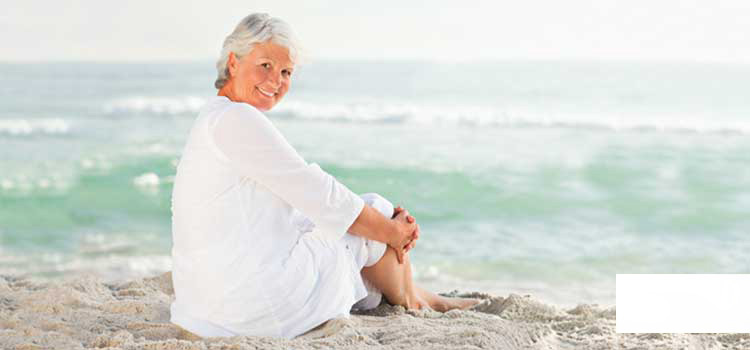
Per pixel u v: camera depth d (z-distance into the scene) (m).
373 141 13.77
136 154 12.43
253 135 2.73
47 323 3.12
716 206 9.05
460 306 3.69
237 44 2.79
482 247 7.12
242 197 2.77
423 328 2.95
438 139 14.04
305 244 2.93
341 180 10.59
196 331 2.79
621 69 23.34
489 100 19.03
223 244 2.76
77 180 10.57
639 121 15.81
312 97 19.67
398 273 3.33
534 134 14.62
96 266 6.48
